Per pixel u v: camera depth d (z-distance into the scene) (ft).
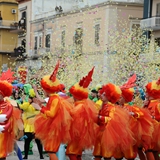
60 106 36.09
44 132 36.22
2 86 35.99
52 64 78.84
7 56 194.49
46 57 93.40
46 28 141.59
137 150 40.04
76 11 121.90
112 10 115.96
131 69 71.20
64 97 39.27
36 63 128.77
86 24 118.11
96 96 49.24
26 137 46.32
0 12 198.18
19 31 176.86
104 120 36.45
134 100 50.60
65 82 72.02
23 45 170.09
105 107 37.37
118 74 71.82
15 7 200.64
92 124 36.91
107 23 114.62
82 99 37.45
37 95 38.73
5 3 197.67
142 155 40.50
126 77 70.79
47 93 36.76
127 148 37.17
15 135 37.55
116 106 37.65
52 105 35.94
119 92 37.52
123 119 36.81
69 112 36.63
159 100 40.40
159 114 39.63
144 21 114.11
